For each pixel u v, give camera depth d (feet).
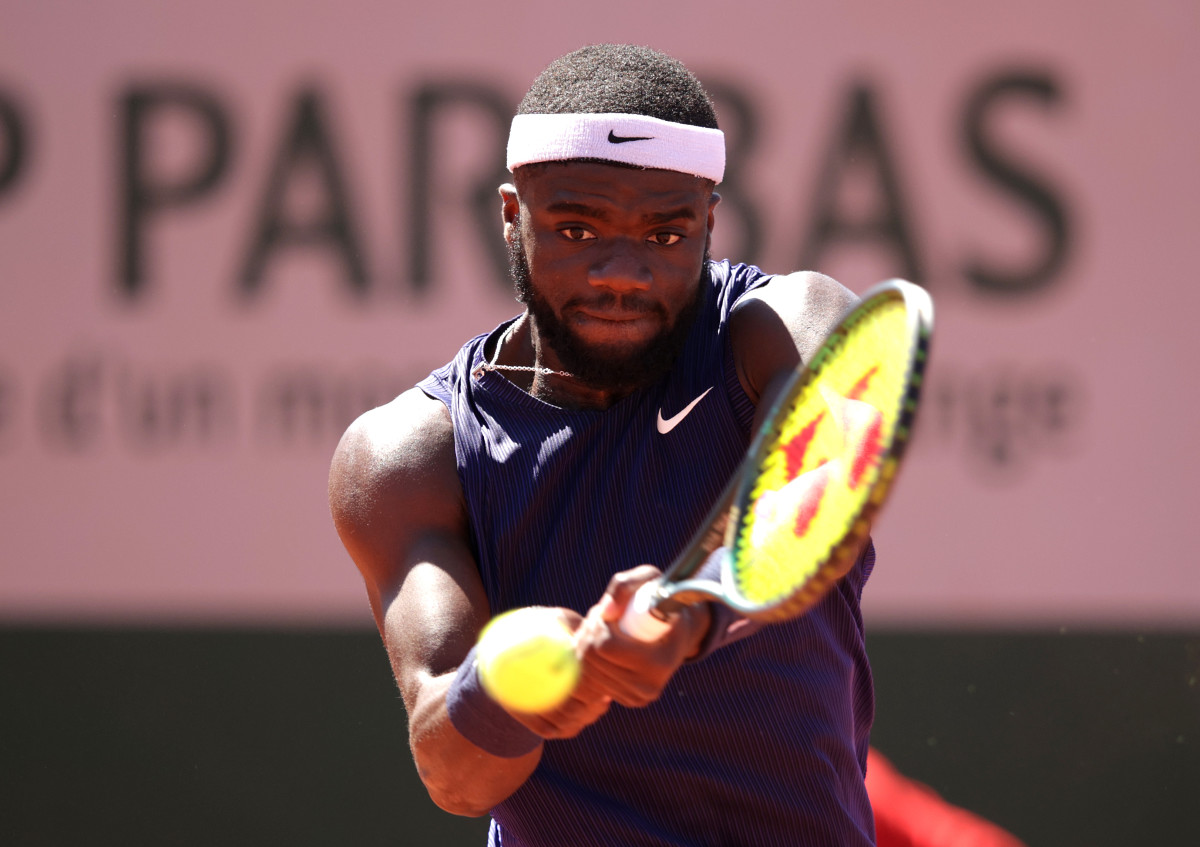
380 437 25.82
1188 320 68.08
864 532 15.79
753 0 68.74
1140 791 67.46
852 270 68.69
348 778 69.36
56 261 70.03
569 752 24.70
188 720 69.72
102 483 69.82
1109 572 68.03
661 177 23.50
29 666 69.72
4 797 69.62
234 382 69.77
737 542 18.51
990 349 68.54
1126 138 68.33
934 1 68.59
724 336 25.14
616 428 24.73
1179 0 68.18
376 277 69.67
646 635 18.75
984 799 67.97
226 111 69.92
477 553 25.25
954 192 68.64
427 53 69.62
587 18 69.21
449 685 22.11
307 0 69.72
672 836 24.35
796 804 24.22
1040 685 68.13
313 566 69.67
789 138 68.80
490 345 26.84
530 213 24.30
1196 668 67.56
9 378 69.87
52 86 70.13
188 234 69.87
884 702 68.49
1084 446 68.28
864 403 17.29
